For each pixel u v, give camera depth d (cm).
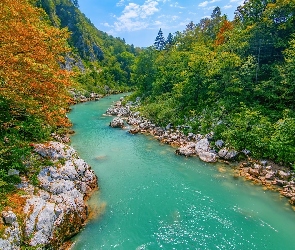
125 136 3475
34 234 1243
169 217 1673
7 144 1705
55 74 1753
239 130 2684
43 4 10550
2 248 1077
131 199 1886
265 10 3659
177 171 2362
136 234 1508
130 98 6250
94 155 2761
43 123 2191
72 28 12188
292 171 2162
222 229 1551
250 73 3216
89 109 5653
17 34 1526
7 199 1309
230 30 4781
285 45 3288
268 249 1384
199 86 3878
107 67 11681
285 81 2727
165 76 5344
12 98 1580
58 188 1611
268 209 1755
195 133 3177
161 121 3775
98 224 1595
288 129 2362
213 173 2306
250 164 2405
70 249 1377
